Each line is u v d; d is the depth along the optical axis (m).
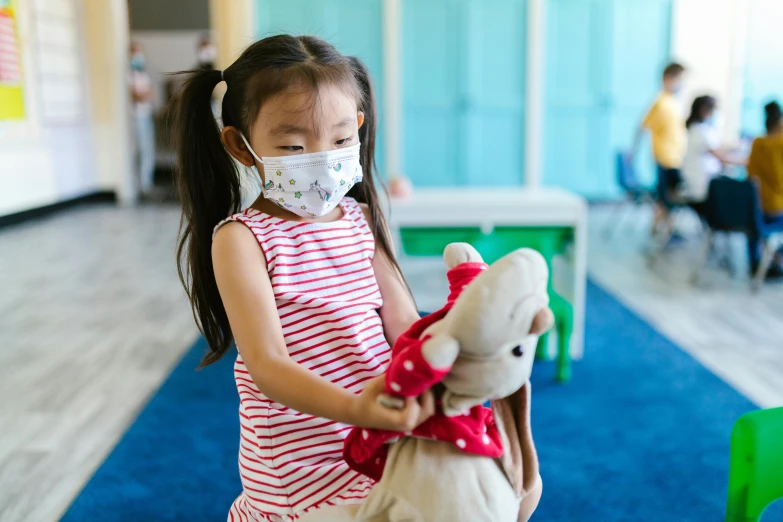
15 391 2.63
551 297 2.71
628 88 6.64
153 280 4.29
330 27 6.07
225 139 0.94
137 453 2.16
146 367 2.88
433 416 0.75
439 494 0.74
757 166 4.04
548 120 6.62
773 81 6.30
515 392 0.79
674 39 6.59
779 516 1.81
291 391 0.76
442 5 6.22
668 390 2.62
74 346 3.13
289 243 0.92
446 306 0.77
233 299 0.86
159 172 9.13
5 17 5.93
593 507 1.85
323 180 0.88
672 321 3.44
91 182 7.80
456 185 6.57
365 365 0.92
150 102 8.19
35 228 6.12
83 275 4.43
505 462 0.78
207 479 2.01
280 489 0.89
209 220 1.01
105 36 7.59
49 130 6.82
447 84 6.37
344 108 0.88
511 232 2.74
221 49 5.69
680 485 1.96
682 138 5.29
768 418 0.95
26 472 2.04
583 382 2.70
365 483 0.88
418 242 2.74
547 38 6.46
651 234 5.63
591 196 6.81
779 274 4.23
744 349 3.04
